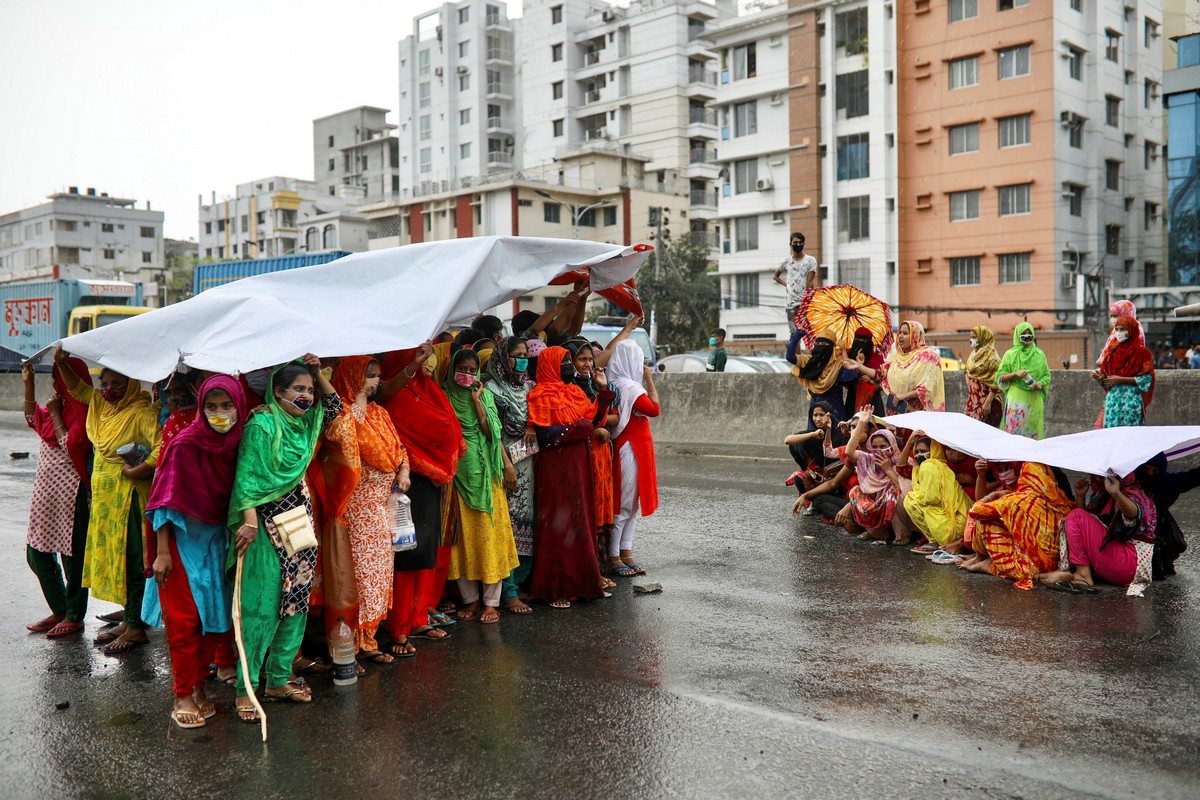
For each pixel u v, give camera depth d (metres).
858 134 44.75
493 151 82.94
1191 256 37.09
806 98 45.97
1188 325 39.22
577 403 6.36
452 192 65.88
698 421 15.27
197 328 5.06
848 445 8.47
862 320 9.20
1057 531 6.70
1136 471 6.57
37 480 6.02
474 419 5.87
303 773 3.96
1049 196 39.62
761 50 48.00
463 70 82.75
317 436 4.69
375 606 5.07
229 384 4.45
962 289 42.12
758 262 49.25
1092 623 5.81
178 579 4.47
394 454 5.13
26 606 6.75
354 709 4.66
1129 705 4.51
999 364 9.45
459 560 6.01
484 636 5.82
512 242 6.10
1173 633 5.58
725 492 10.94
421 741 4.26
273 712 4.65
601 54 74.94
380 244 72.25
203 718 4.55
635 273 7.16
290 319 4.94
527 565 6.48
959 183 41.78
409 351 5.60
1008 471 7.36
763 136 48.22
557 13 76.50
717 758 4.01
